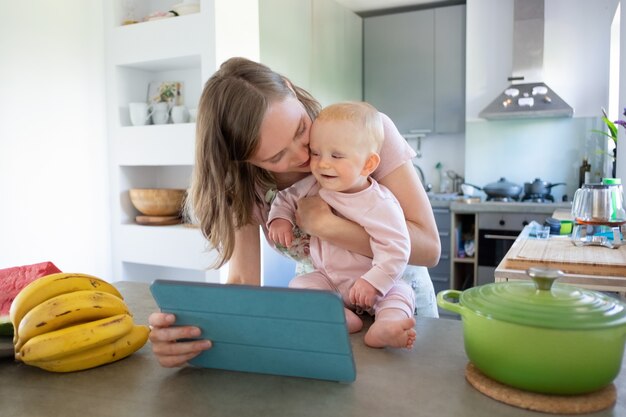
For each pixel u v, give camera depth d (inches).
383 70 191.5
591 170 159.8
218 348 29.8
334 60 172.1
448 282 161.0
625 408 24.8
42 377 30.5
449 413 24.6
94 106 113.3
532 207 147.3
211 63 102.6
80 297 32.7
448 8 178.9
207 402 26.5
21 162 97.1
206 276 109.2
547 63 161.2
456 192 190.5
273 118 35.7
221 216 42.1
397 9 192.2
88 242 112.1
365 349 33.2
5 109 94.0
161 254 111.1
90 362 31.1
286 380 29.0
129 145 113.7
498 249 152.4
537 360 24.6
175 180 122.6
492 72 169.8
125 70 116.3
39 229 101.0
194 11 107.0
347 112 37.9
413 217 44.3
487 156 172.6
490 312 26.0
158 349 29.8
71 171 107.8
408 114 188.9
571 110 151.9
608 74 155.3
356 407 25.5
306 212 41.0
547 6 159.5
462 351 32.5
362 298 36.9
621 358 25.2
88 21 111.2
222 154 38.5
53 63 103.3
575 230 88.3
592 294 26.9
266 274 131.0
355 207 39.2
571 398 25.0
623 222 82.0
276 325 27.8
